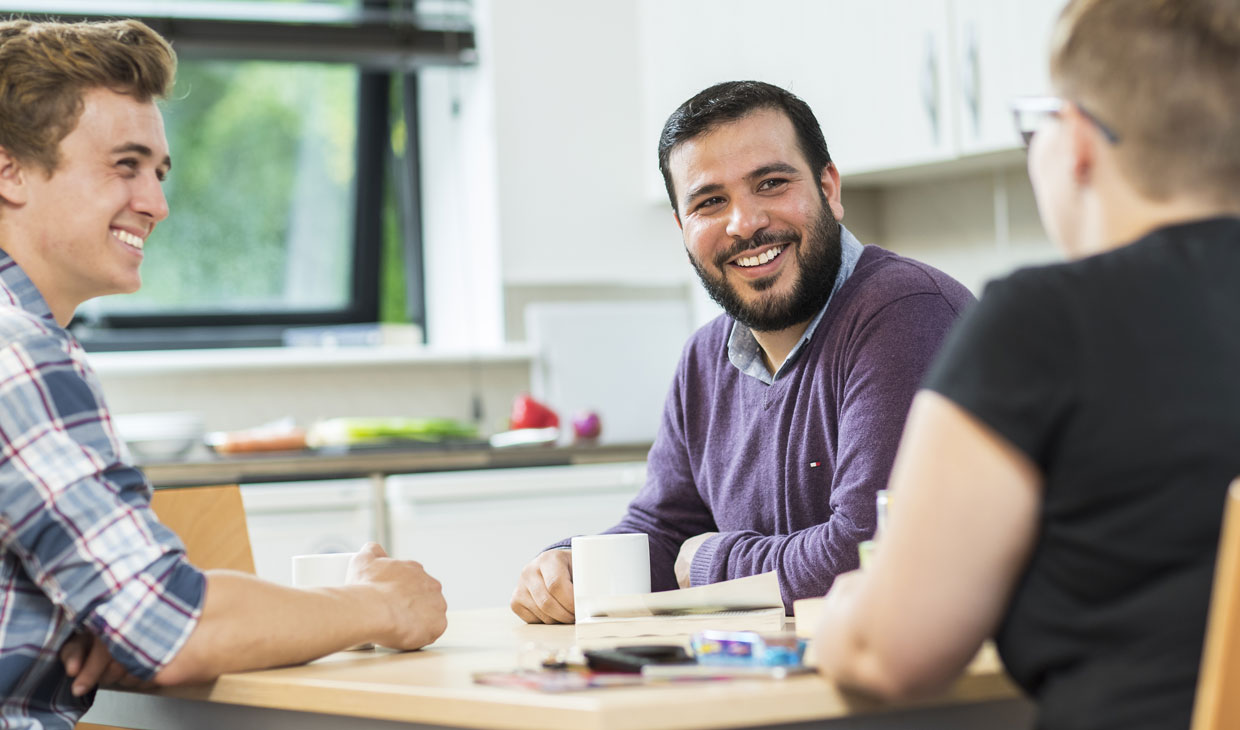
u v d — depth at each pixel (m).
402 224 4.32
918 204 3.87
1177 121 0.91
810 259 1.71
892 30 3.42
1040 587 0.92
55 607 1.29
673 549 1.90
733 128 1.71
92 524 1.23
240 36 3.93
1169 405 0.88
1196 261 0.91
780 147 1.71
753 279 1.72
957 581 0.90
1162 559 0.87
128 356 3.71
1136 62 0.92
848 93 3.53
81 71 1.38
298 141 4.16
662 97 4.00
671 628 1.33
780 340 1.77
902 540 0.91
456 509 3.28
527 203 4.05
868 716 1.00
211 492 1.86
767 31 3.70
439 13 4.12
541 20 4.07
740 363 1.82
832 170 1.80
